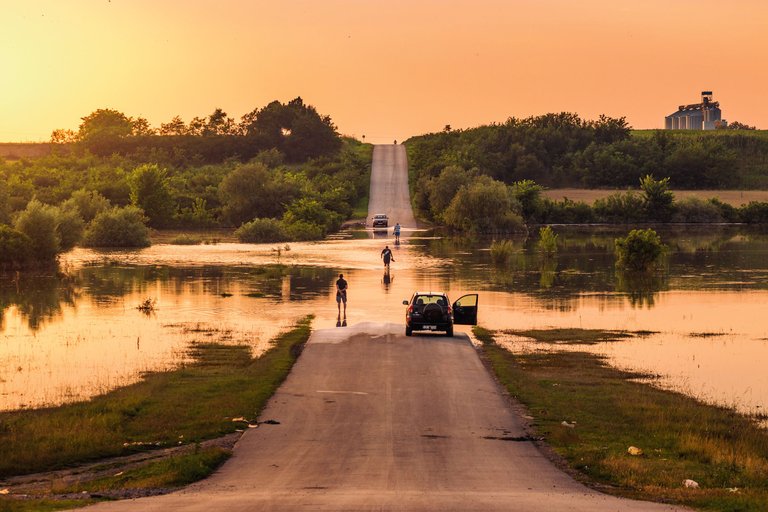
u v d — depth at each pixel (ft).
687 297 436.76
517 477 152.46
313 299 428.15
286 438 180.86
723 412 214.48
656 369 267.18
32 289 468.34
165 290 464.65
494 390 228.63
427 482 146.82
